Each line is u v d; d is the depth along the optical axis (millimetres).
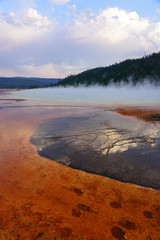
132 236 1541
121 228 1645
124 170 3053
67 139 4980
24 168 3059
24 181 2588
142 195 2254
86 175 2840
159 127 6473
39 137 5172
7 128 6270
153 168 3115
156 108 13117
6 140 4789
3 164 3195
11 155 3678
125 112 10867
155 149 4109
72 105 15609
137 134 5484
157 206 2004
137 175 2861
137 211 1911
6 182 2535
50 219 1771
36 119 8227
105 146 4371
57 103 17812
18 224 1688
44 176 2770
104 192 2320
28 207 1969
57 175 2814
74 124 7074
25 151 3959
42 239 1489
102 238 1521
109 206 2004
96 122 7520
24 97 27609
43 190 2346
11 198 2139
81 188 2414
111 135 5387
